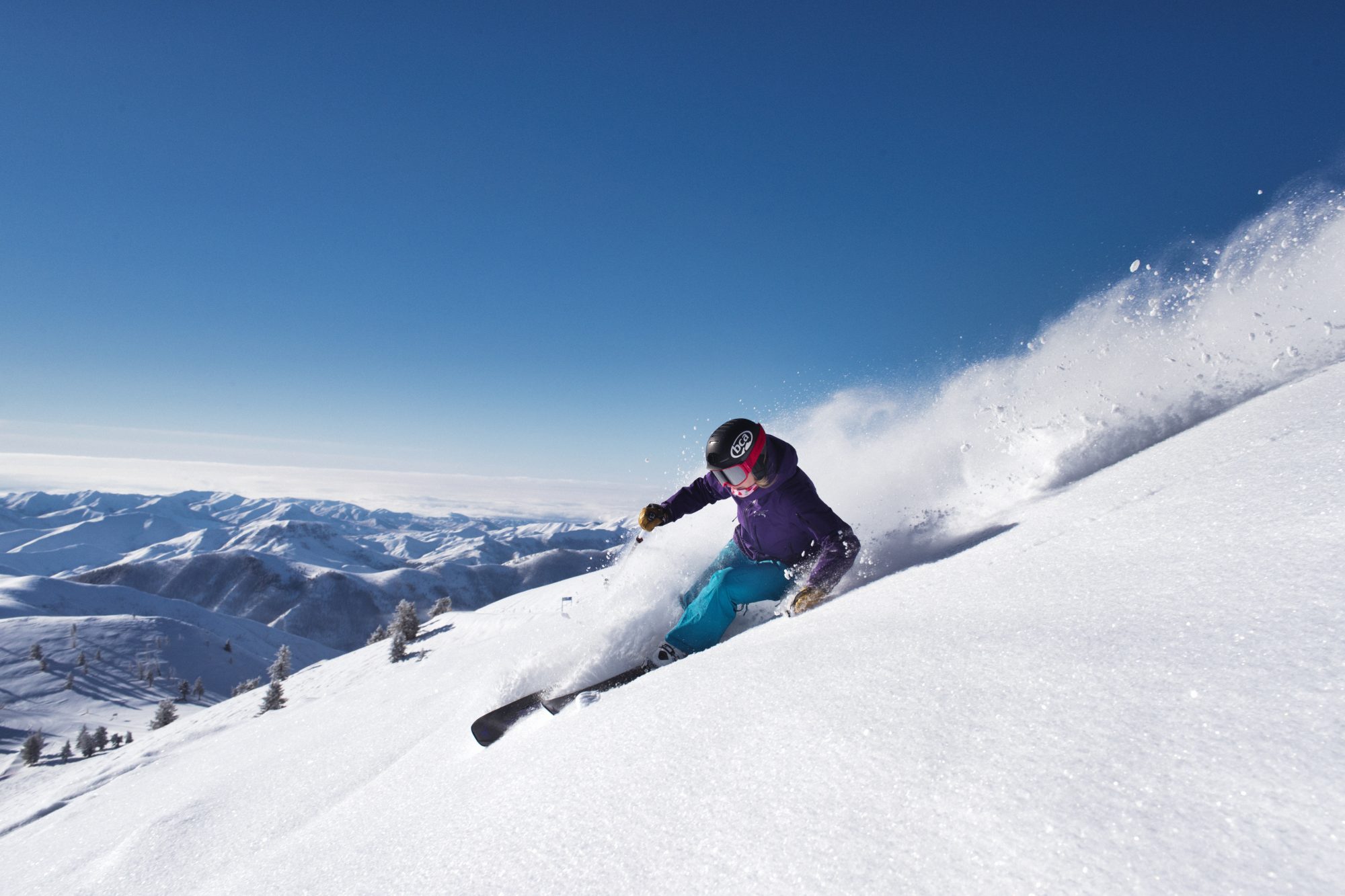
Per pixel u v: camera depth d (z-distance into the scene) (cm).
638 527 379
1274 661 92
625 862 105
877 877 79
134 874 270
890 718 116
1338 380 257
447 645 716
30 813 534
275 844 241
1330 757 70
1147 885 63
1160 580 140
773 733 129
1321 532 133
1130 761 82
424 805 190
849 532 303
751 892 86
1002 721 102
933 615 172
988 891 71
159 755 612
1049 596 156
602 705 202
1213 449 238
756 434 309
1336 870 57
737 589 303
